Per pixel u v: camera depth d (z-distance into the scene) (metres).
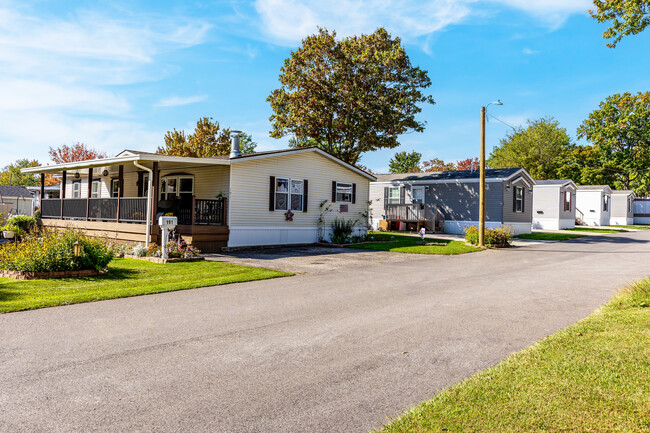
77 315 6.57
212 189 17.25
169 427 3.25
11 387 3.92
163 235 12.70
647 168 48.97
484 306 7.40
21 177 65.62
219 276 10.51
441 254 16.75
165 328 5.92
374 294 8.49
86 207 18.25
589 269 12.44
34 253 9.70
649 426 3.04
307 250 17.36
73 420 3.33
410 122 28.86
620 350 4.68
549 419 3.18
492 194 27.25
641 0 14.96
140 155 14.16
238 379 4.18
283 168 18.61
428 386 4.02
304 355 4.88
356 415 3.46
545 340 5.19
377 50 27.72
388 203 32.00
